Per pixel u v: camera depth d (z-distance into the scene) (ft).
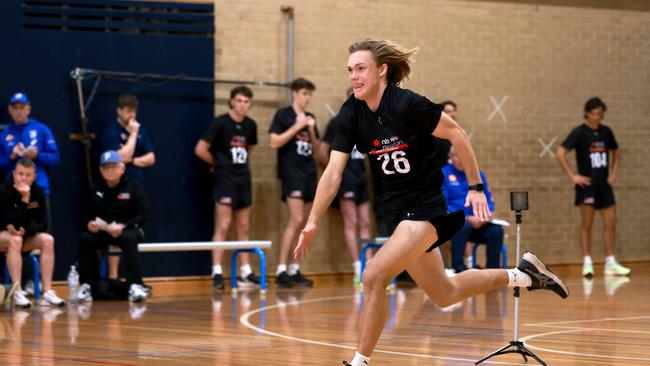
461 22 54.44
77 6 46.98
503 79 55.47
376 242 45.62
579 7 57.06
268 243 44.11
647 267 56.95
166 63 48.42
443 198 19.27
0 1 45.65
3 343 25.66
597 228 57.88
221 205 46.78
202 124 49.06
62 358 22.62
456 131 18.56
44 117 46.34
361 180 49.19
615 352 23.63
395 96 18.63
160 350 24.09
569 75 56.95
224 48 49.70
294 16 51.08
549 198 56.49
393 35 53.01
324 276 51.39
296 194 47.80
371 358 22.66
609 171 54.44
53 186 46.24
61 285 46.16
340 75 51.93
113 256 43.80
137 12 47.93
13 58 45.85
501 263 54.85
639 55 58.54
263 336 27.12
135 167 44.62
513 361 22.12
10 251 37.27
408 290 43.88
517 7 55.67
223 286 45.37
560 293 22.43
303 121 47.60
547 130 56.44
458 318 31.76
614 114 58.08
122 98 44.50
